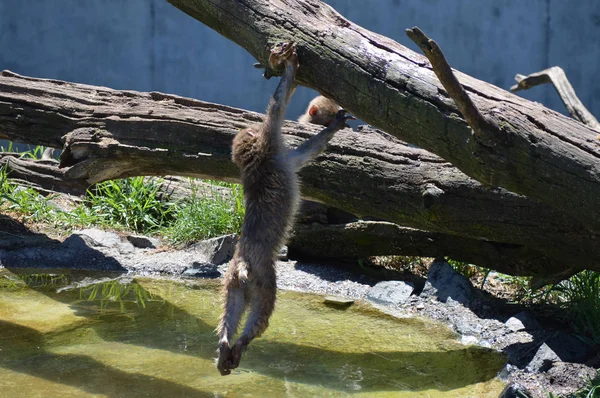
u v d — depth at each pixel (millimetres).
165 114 9516
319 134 7242
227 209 11039
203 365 7055
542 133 6422
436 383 6664
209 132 9312
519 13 19328
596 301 7777
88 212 11625
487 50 19391
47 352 7301
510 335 7660
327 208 10062
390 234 9477
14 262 10039
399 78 6762
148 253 10500
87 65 19484
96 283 9586
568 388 6539
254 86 19531
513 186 6629
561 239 7703
